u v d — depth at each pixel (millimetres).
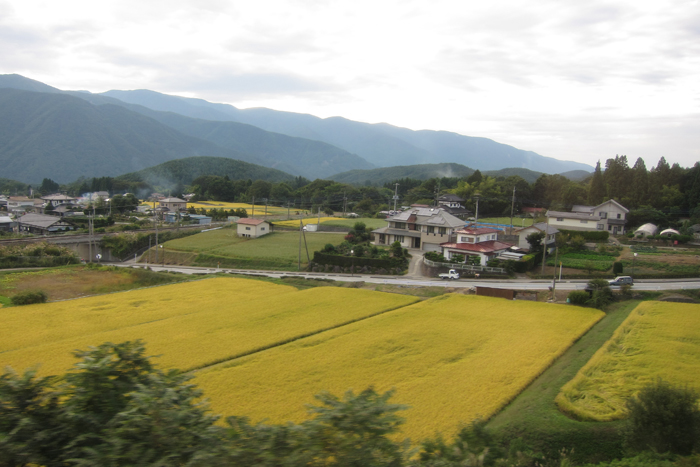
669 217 96125
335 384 26484
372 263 67062
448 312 42969
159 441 9266
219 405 23703
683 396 20234
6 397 10031
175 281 62500
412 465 10719
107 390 10648
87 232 96625
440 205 121062
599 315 42531
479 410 23672
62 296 54969
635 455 20203
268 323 39125
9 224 101750
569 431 21922
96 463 8906
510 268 61625
